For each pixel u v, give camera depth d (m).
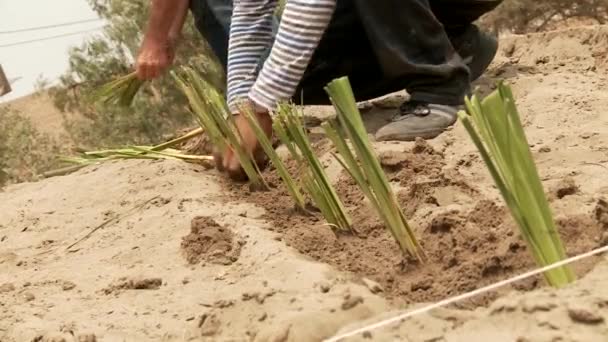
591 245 1.67
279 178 2.37
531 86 2.79
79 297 1.93
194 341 1.69
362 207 2.07
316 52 2.64
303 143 1.95
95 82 8.83
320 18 2.28
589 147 2.21
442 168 2.21
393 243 1.89
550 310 1.49
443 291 1.69
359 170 1.81
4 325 1.84
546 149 2.22
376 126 2.64
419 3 2.43
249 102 2.33
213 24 2.84
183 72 2.53
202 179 2.48
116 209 2.40
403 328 1.54
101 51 8.82
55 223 2.42
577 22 11.28
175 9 2.80
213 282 1.89
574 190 1.90
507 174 1.60
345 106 1.78
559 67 3.11
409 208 2.02
